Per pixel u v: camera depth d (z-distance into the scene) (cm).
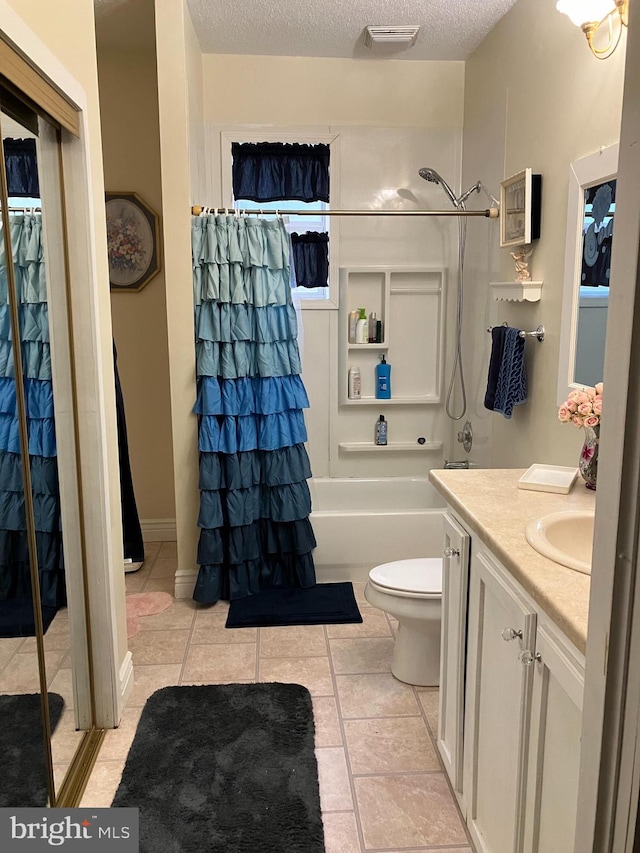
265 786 203
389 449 415
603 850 88
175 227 308
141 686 257
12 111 162
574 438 244
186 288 313
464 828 188
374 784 205
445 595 203
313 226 394
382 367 407
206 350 310
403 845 182
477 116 362
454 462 378
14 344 162
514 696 145
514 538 158
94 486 218
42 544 186
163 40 297
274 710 240
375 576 257
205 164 376
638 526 77
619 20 208
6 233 157
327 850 180
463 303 397
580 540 172
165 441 409
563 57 251
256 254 308
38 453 183
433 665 256
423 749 221
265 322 314
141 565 377
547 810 129
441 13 317
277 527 338
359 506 415
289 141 383
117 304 392
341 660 276
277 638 295
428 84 385
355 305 408
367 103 384
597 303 224
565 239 249
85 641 224
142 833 184
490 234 343
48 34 174
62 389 204
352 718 238
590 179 226
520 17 296
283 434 324
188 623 309
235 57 373
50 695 194
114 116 375
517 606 140
